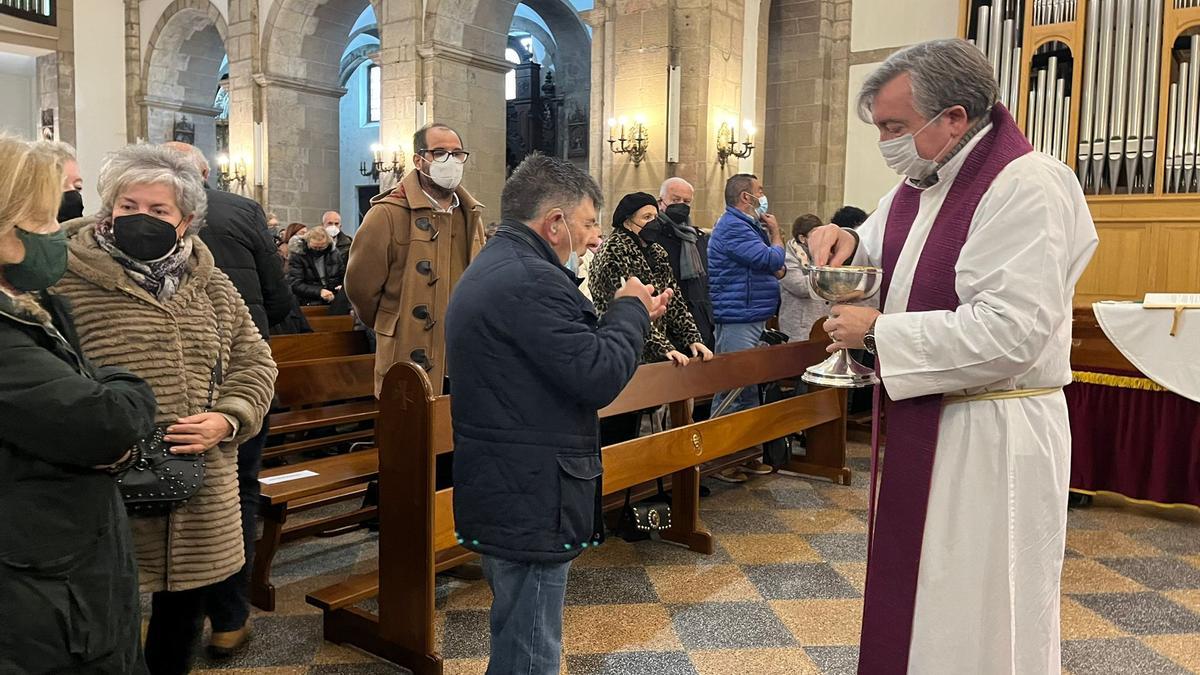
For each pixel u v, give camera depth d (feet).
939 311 5.13
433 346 10.29
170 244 6.12
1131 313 12.82
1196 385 12.43
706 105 28.17
